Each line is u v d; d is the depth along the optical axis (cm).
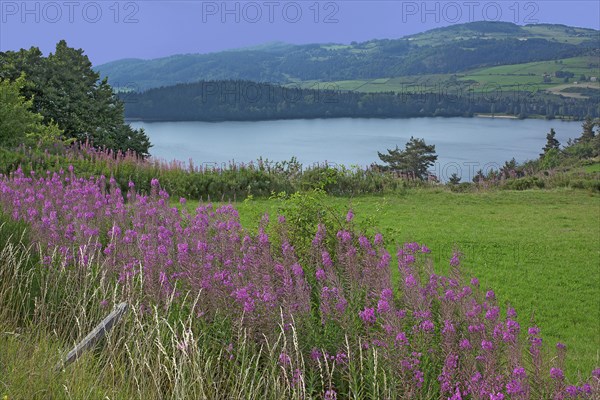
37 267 696
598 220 2189
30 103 3306
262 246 711
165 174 2328
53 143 2644
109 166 2241
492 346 508
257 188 2388
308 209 852
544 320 1080
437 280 653
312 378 504
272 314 551
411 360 491
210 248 749
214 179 2353
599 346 951
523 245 1672
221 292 602
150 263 649
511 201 2628
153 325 558
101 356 507
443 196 2636
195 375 474
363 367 511
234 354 543
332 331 552
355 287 625
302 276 673
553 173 3341
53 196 1082
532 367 507
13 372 445
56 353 496
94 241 809
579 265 1476
